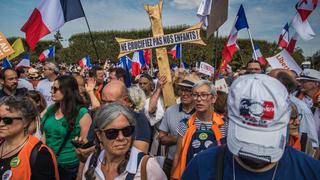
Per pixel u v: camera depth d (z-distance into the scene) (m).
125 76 5.93
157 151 4.33
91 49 31.31
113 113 1.99
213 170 1.42
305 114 3.45
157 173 2.03
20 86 6.53
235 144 1.25
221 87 5.30
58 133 3.38
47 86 6.19
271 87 1.22
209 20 5.35
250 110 1.21
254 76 1.28
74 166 3.40
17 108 2.43
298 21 7.29
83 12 6.07
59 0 6.08
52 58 16.88
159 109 4.51
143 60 11.16
